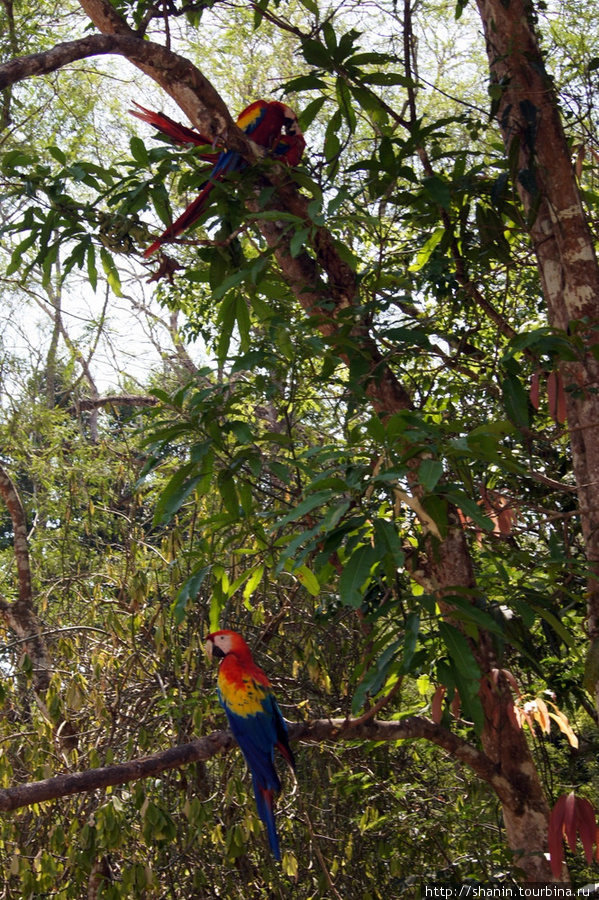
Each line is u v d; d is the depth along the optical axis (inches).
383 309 137.9
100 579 245.3
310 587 130.0
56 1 266.7
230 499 131.3
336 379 169.9
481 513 93.2
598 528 139.6
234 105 340.5
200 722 166.2
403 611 110.6
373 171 147.1
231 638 139.2
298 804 202.5
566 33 199.9
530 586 153.0
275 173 145.3
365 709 198.1
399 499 100.0
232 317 151.7
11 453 306.3
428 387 190.5
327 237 148.6
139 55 140.2
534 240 153.9
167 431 128.9
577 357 128.3
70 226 147.9
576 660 201.0
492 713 142.3
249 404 227.8
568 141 164.1
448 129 293.9
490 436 102.0
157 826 144.6
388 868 209.5
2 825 167.6
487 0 154.0
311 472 120.2
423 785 220.4
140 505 235.1
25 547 249.0
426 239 178.7
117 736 195.2
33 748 176.7
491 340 213.5
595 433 139.1
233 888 195.5
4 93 242.8
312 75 146.2
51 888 178.7
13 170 144.3
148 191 142.3
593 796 215.9
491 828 205.6
